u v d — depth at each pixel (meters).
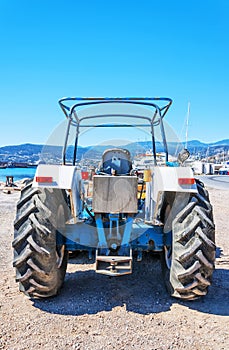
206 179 28.77
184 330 2.84
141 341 2.65
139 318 3.04
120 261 3.17
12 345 2.58
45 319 3.00
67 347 2.56
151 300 3.44
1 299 3.43
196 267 3.08
